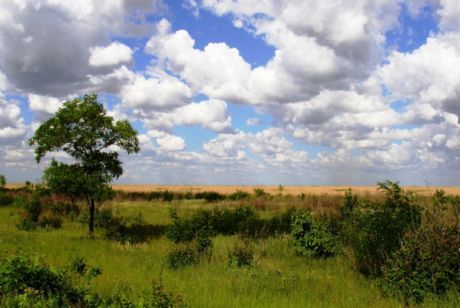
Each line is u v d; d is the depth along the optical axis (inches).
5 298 313.3
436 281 420.5
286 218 917.8
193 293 411.2
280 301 390.9
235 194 2064.5
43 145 837.8
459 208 532.1
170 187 4968.0
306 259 632.4
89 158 837.8
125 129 859.4
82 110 830.5
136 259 613.0
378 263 505.7
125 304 325.1
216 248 698.2
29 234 847.7
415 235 459.8
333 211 820.6
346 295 423.2
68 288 335.6
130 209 1435.8
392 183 553.3
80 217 1074.1
